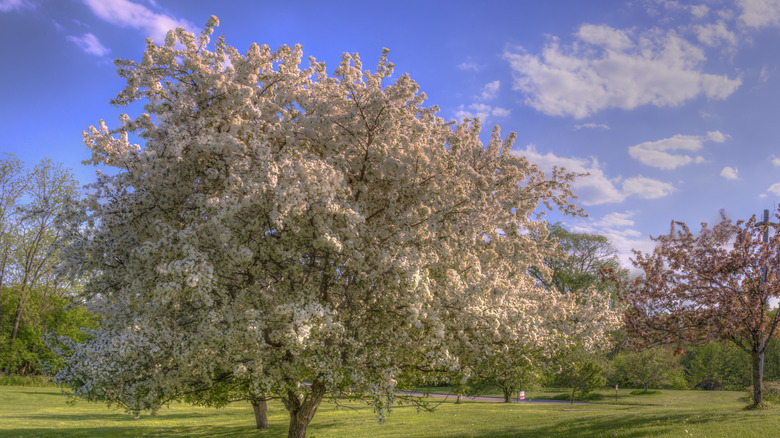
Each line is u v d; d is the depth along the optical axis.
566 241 47.25
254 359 8.24
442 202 9.73
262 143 9.03
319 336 8.09
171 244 8.04
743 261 16.11
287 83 10.12
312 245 9.15
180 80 9.45
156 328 8.34
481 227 9.67
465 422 20.72
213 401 9.97
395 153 9.58
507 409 27.19
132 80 8.67
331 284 9.71
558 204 12.08
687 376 52.72
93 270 9.23
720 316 16.06
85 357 8.52
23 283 37.94
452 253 9.48
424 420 22.09
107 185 8.77
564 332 12.88
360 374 8.57
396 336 9.17
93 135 9.60
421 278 8.59
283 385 8.95
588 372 34.91
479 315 9.26
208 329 7.73
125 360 8.15
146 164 8.62
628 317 17.11
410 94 9.30
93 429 20.27
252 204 8.33
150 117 9.19
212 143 8.44
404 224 9.62
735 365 49.22
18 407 26.86
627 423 15.94
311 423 22.05
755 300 16.00
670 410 19.23
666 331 16.88
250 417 25.80
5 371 39.34
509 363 10.20
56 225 8.84
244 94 9.13
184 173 9.17
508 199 10.98
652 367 43.72
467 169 10.16
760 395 17.03
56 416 23.92
